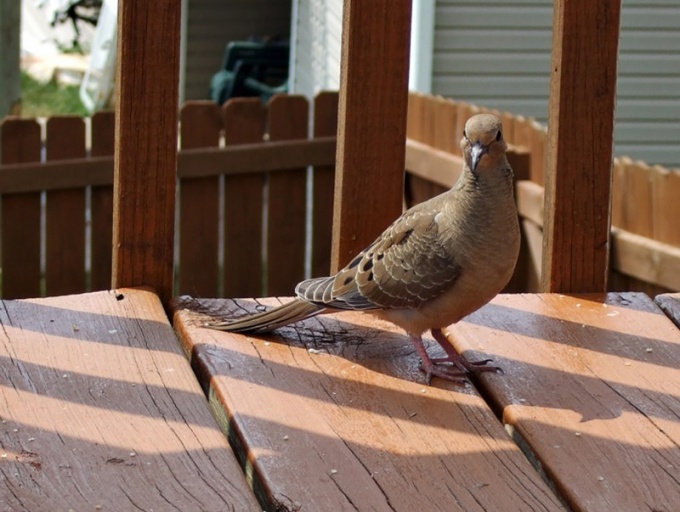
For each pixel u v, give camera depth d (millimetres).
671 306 3943
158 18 3670
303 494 2598
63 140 7648
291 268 8148
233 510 2500
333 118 8023
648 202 6195
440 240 3441
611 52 3873
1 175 7492
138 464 2699
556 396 3215
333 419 3018
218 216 7914
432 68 10297
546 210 4047
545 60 10430
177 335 3744
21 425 2887
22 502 2518
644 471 2770
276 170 7918
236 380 3248
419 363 3455
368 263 3605
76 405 3014
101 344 3422
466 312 3527
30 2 21906
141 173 3801
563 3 3814
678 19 10734
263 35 17375
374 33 3730
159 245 3879
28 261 7746
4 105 14234
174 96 3752
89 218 7973
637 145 10984
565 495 2689
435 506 2561
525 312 3859
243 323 3611
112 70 17203
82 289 7875
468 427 2992
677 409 3133
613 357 3502
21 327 3529
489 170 3354
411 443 2881
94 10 19984
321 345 3582
